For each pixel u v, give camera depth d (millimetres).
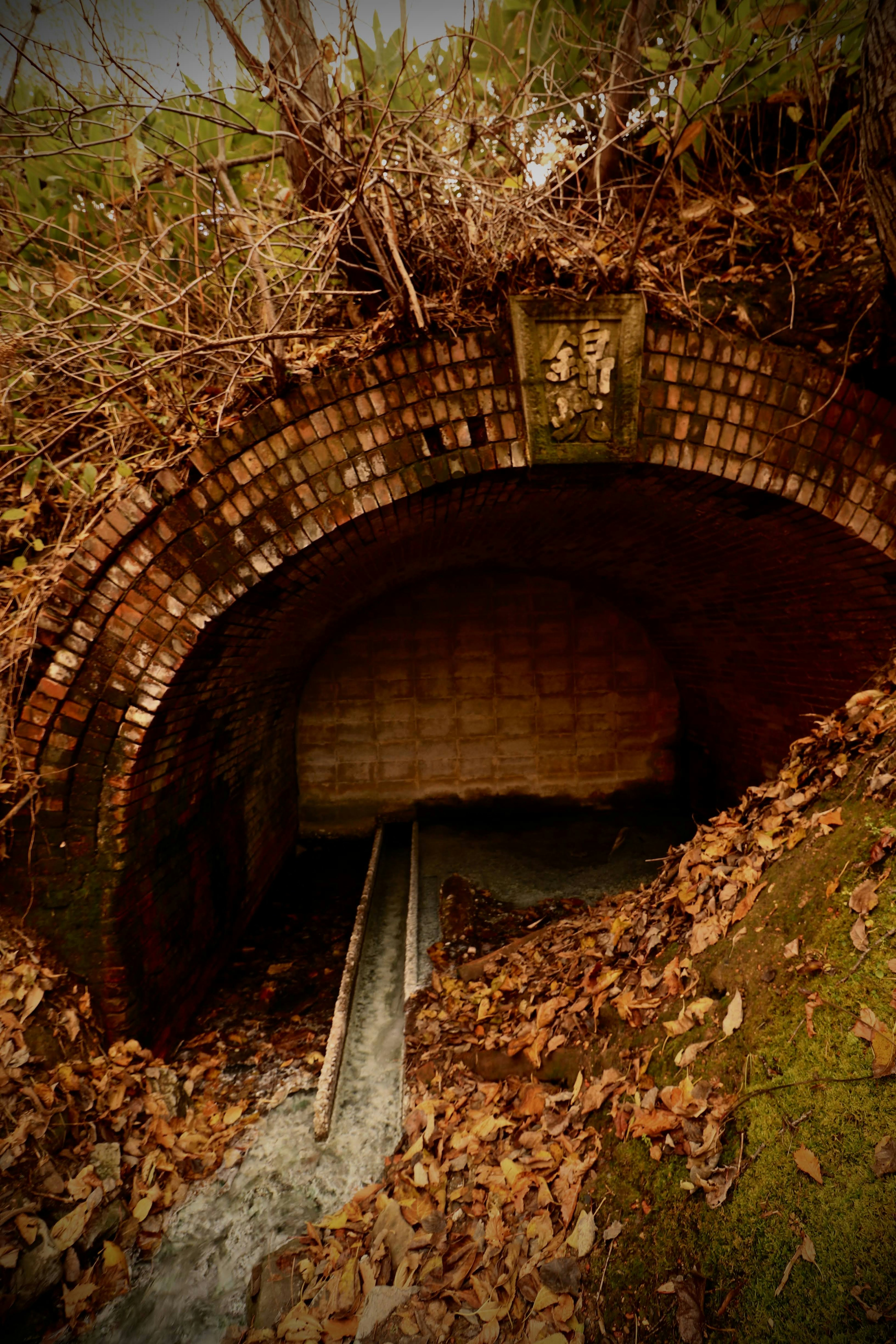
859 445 3949
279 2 3223
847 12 3920
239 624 4223
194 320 4246
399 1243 2602
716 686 7594
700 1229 2000
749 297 3875
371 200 3553
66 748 3496
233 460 3623
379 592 7734
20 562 3625
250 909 6242
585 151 4328
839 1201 1746
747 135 4387
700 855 3500
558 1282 2227
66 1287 2639
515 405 3836
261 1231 2961
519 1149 2896
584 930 4316
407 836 8453
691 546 5562
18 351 3842
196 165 3701
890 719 2953
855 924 2234
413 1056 3816
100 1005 3541
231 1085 3947
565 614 8805
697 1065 2430
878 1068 1875
